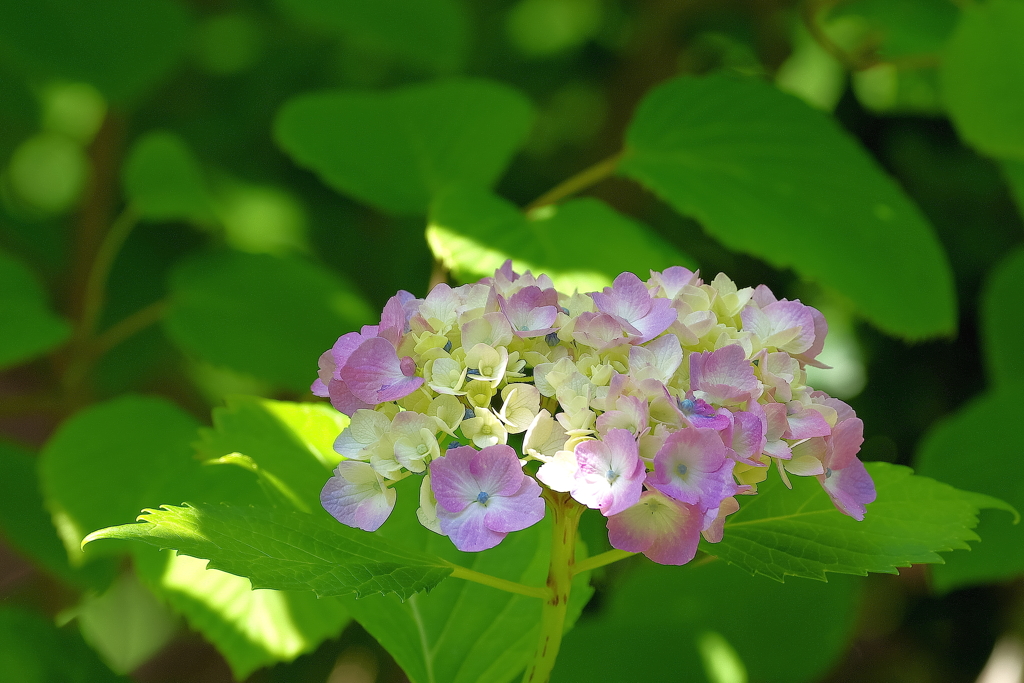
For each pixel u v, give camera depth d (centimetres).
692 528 108
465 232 132
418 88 173
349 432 111
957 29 156
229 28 283
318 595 109
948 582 141
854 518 115
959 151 222
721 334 112
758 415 109
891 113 223
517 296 112
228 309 181
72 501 148
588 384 110
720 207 141
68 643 126
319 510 121
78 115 272
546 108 288
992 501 117
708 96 156
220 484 131
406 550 113
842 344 227
